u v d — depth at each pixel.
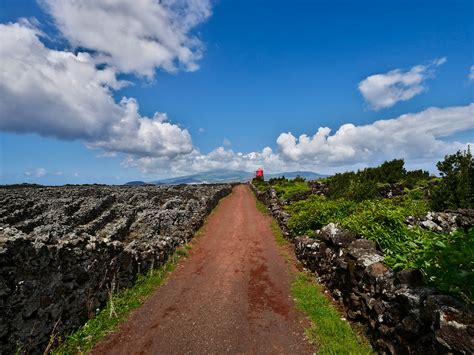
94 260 8.39
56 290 6.84
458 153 14.70
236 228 21.48
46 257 6.65
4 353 5.41
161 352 6.58
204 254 14.84
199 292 9.98
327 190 26.52
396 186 23.19
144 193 27.81
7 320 5.52
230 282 10.88
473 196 11.98
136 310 8.61
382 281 6.16
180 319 8.08
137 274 10.75
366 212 10.24
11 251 5.76
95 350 6.64
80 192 27.12
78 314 7.52
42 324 6.34
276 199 28.09
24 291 5.95
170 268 12.48
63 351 6.50
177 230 17.36
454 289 4.61
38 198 20.91
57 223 13.48
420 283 5.35
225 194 50.59
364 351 6.18
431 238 6.49
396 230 8.73
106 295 8.84
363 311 6.96
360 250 7.88
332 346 6.46
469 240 4.80
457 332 3.87
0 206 14.85
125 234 15.05
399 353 5.31
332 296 9.24
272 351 6.57
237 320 8.00
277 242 16.80
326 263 10.09
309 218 14.72
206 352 6.58
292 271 11.86
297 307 8.62
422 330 4.71
